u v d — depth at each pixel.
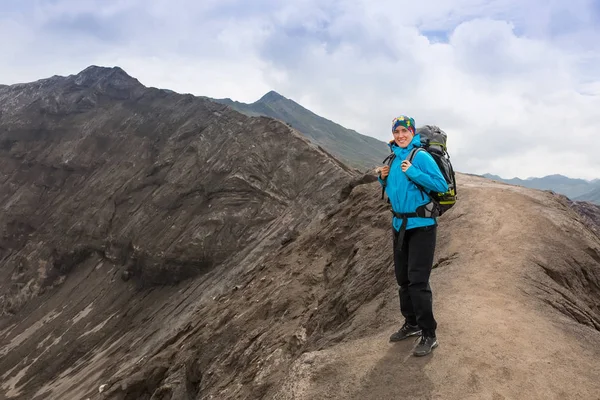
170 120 85.88
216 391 14.46
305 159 63.19
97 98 102.31
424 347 5.96
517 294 7.66
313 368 6.55
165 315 48.25
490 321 6.67
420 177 5.50
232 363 15.91
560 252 9.55
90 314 58.81
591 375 5.48
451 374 5.50
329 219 22.38
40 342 56.22
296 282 17.69
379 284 10.77
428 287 5.89
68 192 87.12
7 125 103.69
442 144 6.01
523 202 12.04
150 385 23.59
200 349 18.77
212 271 53.50
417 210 5.75
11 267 78.38
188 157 72.56
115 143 89.81
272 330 15.41
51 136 99.00
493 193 12.97
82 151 91.31
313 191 57.59
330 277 16.45
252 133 68.88
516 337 6.23
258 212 58.06
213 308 27.42
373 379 5.76
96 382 38.88
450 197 5.87
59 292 68.25
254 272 28.73
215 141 72.38
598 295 9.31
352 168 67.00
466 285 8.11
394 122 5.94
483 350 5.91
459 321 6.73
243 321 18.14
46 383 48.16
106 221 72.75
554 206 12.04
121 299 59.62
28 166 96.31
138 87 102.62
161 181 72.06
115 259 66.75
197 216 61.06
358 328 8.44
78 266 72.06
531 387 5.23
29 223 85.19
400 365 5.89
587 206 52.56
